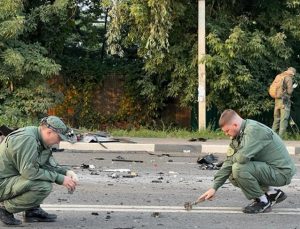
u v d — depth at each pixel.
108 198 8.19
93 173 10.47
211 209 7.59
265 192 7.42
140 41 17.55
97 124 20.55
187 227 6.67
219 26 17.55
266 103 17.70
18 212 6.55
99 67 20.47
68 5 18.73
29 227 6.53
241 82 17.31
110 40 17.39
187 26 18.16
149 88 19.44
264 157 7.06
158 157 13.14
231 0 18.50
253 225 6.79
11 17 16.73
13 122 16.77
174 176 10.25
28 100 17.69
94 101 20.55
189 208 7.05
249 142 6.86
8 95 17.72
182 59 17.98
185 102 18.45
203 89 16.72
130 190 8.83
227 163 7.03
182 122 20.12
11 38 17.05
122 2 17.03
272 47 17.70
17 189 6.17
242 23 17.75
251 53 17.11
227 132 6.96
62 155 13.06
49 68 17.31
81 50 21.03
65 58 20.33
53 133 6.28
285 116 15.52
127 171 10.78
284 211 7.51
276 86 15.54
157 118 20.30
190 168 11.32
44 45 19.38
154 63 17.78
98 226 6.65
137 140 15.08
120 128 20.53
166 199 8.20
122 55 20.39
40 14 17.92
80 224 6.73
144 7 16.67
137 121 20.44
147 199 8.18
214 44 16.73
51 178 6.27
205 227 6.68
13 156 6.19
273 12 18.06
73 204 7.75
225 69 16.78
